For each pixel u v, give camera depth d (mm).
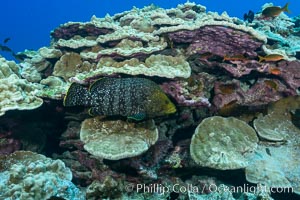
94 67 2289
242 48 2094
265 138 1986
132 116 1555
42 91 1893
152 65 1999
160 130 1903
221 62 2139
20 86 1859
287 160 1904
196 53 2156
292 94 2152
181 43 2240
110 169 1828
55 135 2111
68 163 2035
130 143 1667
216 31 1986
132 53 2018
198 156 1780
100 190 1697
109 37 2309
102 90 1542
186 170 1895
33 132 2037
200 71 2184
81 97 1559
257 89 2135
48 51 2580
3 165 1774
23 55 3105
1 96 1737
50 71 2664
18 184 1487
